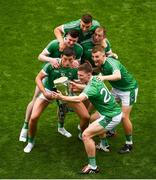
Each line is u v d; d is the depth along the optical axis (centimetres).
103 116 2270
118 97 2425
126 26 3228
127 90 2391
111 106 2270
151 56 3025
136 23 3250
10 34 3172
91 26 2459
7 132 2536
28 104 2652
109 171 2327
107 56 2506
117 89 2405
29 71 2917
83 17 2392
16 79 2859
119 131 2564
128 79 2388
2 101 2716
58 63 2311
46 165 2358
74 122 2611
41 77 2342
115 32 3188
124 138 2522
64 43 2342
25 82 2841
